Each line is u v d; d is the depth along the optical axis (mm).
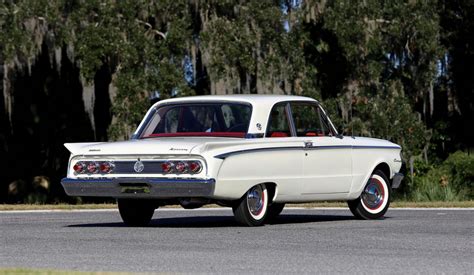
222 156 28219
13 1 76500
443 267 19531
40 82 84000
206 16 78375
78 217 36094
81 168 29281
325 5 82000
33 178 87938
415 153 83938
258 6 77188
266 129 30047
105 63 82750
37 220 34062
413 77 85312
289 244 23906
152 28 78875
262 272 18672
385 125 81062
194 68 78688
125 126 75188
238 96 30953
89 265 19734
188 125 30812
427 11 83625
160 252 22078
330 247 23266
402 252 22250
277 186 29953
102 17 75750
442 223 30672
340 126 81812
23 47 75688
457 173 84625
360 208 33062
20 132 86625
